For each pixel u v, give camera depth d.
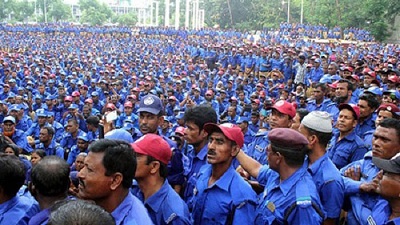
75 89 17.27
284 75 20.16
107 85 16.61
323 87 9.27
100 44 38.75
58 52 31.86
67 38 44.28
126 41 41.84
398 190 2.91
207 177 3.65
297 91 13.22
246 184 3.45
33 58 26.83
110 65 24.00
